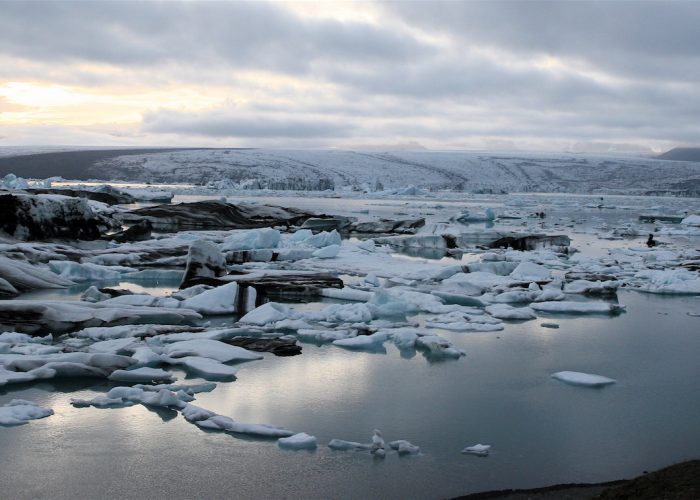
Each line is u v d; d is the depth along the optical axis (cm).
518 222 4797
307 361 1116
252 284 1706
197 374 1031
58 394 938
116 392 916
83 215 2455
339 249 2530
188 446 771
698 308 1636
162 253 2219
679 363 1152
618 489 621
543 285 1847
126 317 1313
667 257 2573
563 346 1252
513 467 734
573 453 775
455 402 940
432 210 6053
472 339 1291
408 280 1920
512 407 924
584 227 4416
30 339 1162
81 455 744
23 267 1745
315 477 700
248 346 1181
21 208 2294
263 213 3862
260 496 659
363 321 1395
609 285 1816
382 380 1028
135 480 688
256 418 863
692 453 780
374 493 668
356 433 823
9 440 779
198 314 1400
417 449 770
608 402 952
